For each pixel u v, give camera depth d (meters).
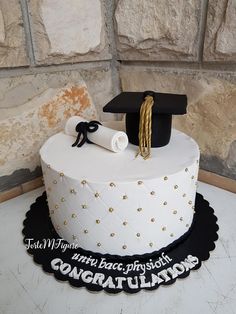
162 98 0.60
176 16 0.70
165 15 0.71
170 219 0.53
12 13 0.63
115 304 0.46
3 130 0.70
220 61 0.67
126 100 0.60
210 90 0.72
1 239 0.61
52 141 0.63
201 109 0.75
